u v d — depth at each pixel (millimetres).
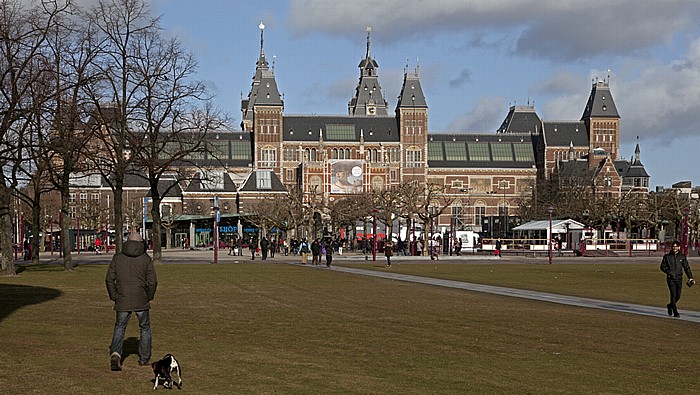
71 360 19484
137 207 153125
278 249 134750
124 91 66438
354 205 143250
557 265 79000
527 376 18453
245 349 21922
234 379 17516
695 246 131000
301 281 51031
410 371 18875
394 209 124062
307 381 17406
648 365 20203
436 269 69812
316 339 24109
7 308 32094
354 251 131250
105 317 29109
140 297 18594
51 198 153625
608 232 144625
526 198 198500
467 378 18094
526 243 135500
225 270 63719
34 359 19484
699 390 17172
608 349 22766
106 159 69500
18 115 50938
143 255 18766
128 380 17203
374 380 17672
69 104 58844
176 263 77875
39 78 57688
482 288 46688
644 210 145750
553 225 122000
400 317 30188
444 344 23297
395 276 57969
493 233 177500
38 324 26719
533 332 26188
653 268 72812
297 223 126312
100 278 51719
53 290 41531
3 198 54000
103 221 156500
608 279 56562
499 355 21438
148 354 19109
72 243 149625
